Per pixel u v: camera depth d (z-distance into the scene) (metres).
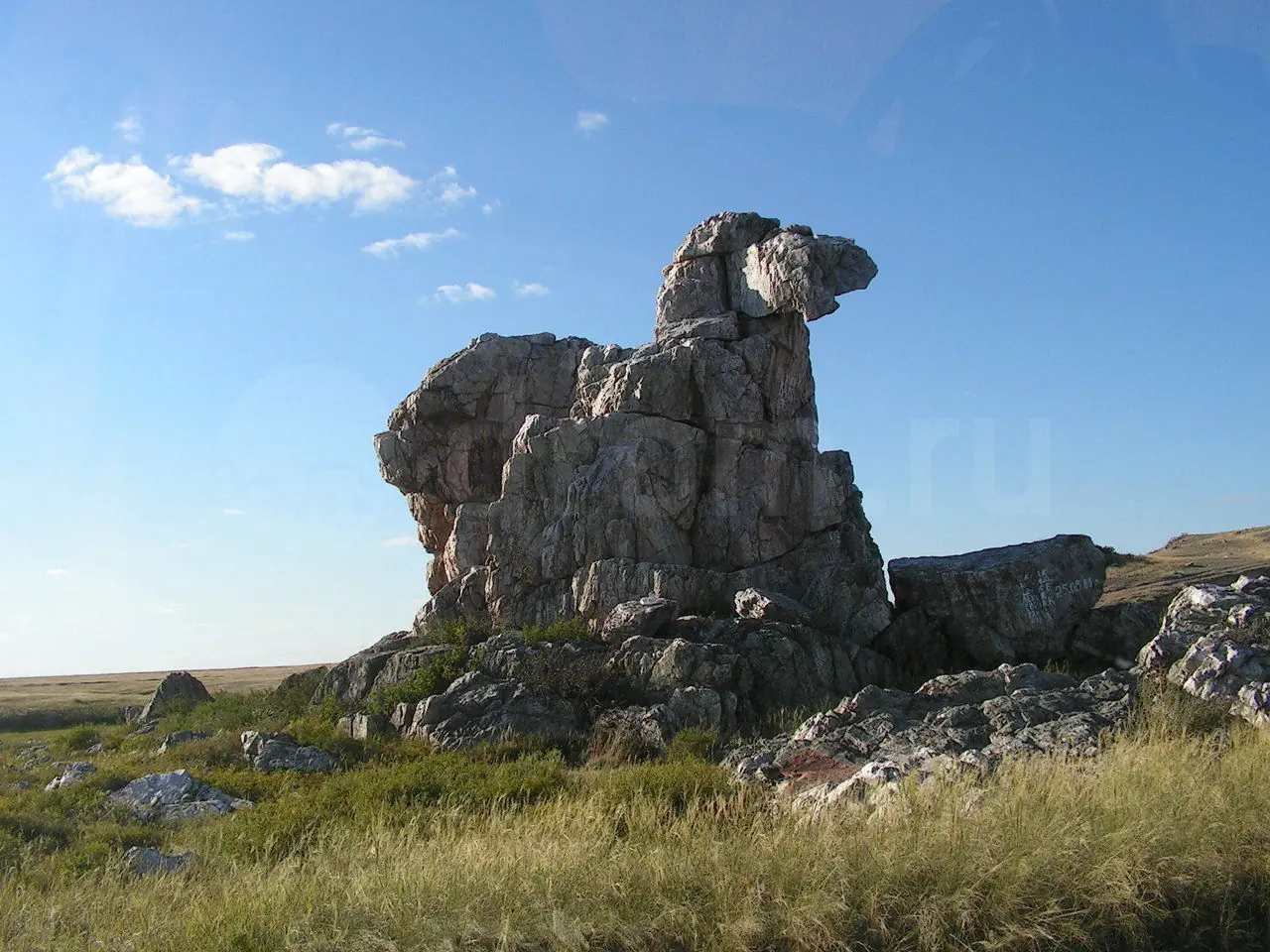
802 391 42.31
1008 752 19.70
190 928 12.35
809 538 40.66
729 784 19.81
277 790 26.78
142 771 30.64
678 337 42.12
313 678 42.66
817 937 11.45
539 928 11.64
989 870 12.34
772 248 40.50
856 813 14.87
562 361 46.91
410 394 46.81
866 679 34.28
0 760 39.31
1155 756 16.19
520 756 29.08
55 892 15.24
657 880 12.64
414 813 19.98
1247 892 12.68
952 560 37.00
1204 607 24.53
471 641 38.69
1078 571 35.72
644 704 32.28
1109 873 12.37
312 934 11.83
